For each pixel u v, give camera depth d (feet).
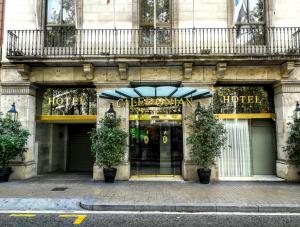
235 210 23.21
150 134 39.42
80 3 38.73
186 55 35.04
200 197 26.35
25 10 39.04
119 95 35.91
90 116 39.75
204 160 34.22
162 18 39.81
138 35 38.47
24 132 35.70
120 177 36.68
